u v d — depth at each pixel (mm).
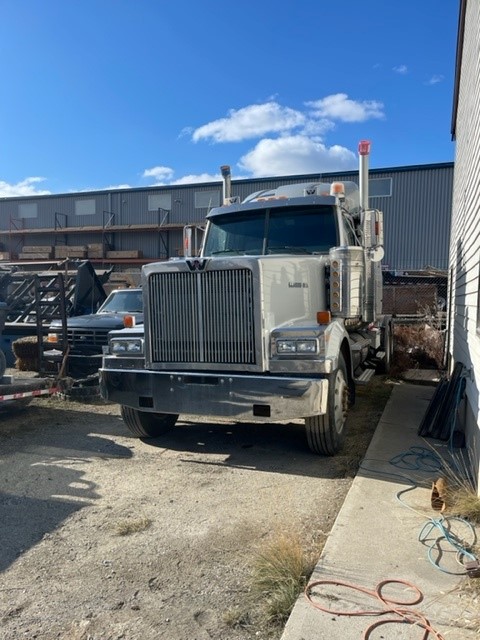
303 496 4281
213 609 2785
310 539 3510
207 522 3824
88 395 8203
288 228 6289
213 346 5016
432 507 3846
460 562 3107
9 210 39969
